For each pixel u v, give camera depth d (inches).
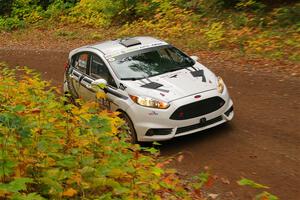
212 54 557.3
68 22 916.0
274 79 431.5
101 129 187.5
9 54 756.0
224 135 320.5
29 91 261.3
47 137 184.1
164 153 307.1
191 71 340.8
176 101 302.4
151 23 754.2
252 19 614.2
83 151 192.9
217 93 314.7
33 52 746.2
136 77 333.4
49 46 777.6
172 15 733.9
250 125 332.8
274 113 350.3
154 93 310.5
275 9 610.2
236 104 383.2
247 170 265.7
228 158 285.3
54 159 177.2
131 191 175.2
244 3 655.1
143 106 307.3
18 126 150.4
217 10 685.9
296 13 576.4
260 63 487.8
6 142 159.8
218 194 240.7
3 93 272.1
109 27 823.7
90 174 169.3
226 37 598.5
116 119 225.5
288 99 376.2
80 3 924.6
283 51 506.3
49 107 229.3
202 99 306.5
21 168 157.1
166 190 211.8
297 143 294.4
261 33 573.0
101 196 159.8
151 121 305.4
